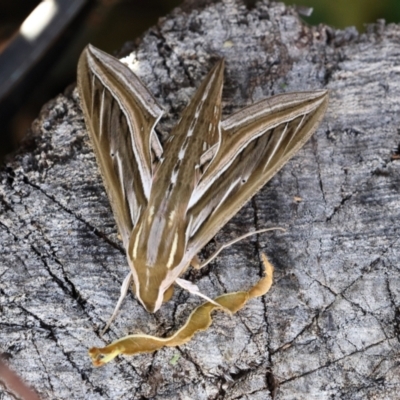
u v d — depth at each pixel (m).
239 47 0.29
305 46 0.29
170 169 0.27
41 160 0.28
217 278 0.27
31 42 0.29
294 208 0.28
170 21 0.29
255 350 0.27
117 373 0.27
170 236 0.26
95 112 0.28
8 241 0.28
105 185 0.27
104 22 0.30
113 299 0.27
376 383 0.27
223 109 0.28
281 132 0.28
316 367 0.27
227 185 0.27
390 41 0.29
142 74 0.29
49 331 0.27
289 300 0.27
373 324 0.27
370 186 0.28
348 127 0.28
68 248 0.28
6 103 0.29
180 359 0.27
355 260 0.27
